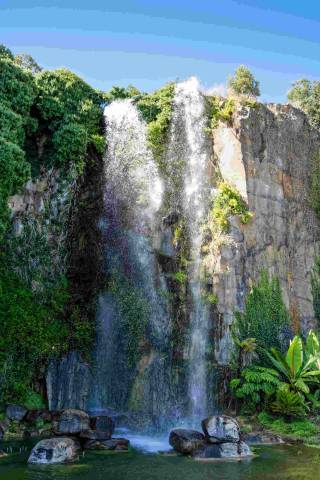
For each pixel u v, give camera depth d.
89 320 20.19
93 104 23.25
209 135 24.53
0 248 18.97
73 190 21.17
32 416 16.36
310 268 25.30
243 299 21.62
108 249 21.50
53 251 20.36
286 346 21.86
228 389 19.64
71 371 18.95
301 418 18.11
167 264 21.52
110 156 22.83
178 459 13.30
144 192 22.58
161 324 20.39
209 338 20.50
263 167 24.55
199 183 23.44
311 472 12.08
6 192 17.59
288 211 25.20
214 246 21.78
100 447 14.06
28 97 20.03
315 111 30.92
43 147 21.55
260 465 12.76
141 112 24.02
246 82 30.50
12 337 17.83
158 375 19.67
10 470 11.88
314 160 27.48
